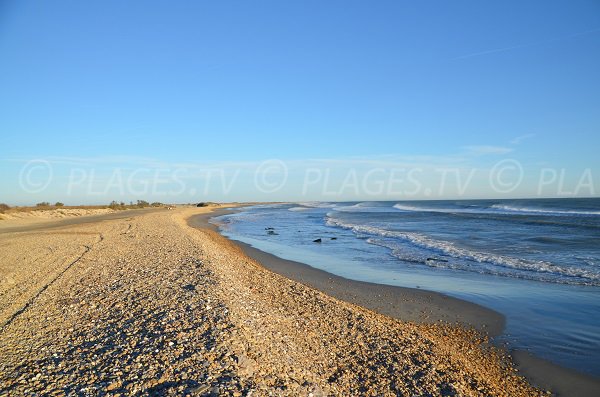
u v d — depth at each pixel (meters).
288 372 5.37
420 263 15.52
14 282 10.88
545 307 9.77
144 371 5.08
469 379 5.90
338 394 5.15
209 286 9.27
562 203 66.88
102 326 7.00
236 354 5.49
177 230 25.89
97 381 4.90
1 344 6.26
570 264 14.27
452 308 9.94
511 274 13.18
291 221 42.28
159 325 6.73
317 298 9.98
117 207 76.56
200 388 4.54
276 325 7.34
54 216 53.78
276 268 15.39
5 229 31.72
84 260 14.12
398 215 47.16
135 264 12.95
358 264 15.82
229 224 39.56
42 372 5.20
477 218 36.44
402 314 9.59
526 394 5.80
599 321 8.74
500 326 8.62
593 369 6.56
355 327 7.80
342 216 47.41
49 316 7.71
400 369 6.02
